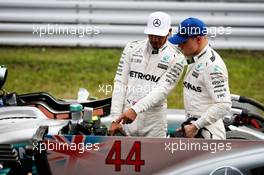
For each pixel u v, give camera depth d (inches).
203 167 599.5
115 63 1363.2
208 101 637.3
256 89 1229.7
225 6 1422.2
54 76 1268.5
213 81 619.8
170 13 1429.6
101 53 1422.2
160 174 604.1
